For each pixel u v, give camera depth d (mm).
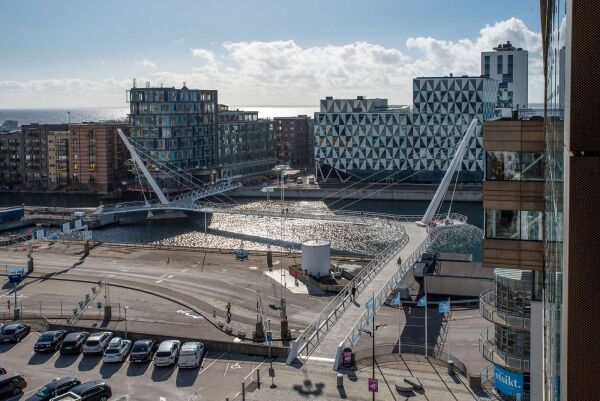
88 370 65875
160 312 86688
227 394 57719
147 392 59688
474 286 92688
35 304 92562
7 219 185500
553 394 19859
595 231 13062
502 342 53719
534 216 40562
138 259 121188
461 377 59031
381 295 81062
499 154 40938
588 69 12930
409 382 56688
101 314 85875
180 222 188500
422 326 79375
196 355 64875
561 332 15328
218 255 123438
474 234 158250
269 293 95750
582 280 13219
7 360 69250
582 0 12836
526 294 51156
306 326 79375
